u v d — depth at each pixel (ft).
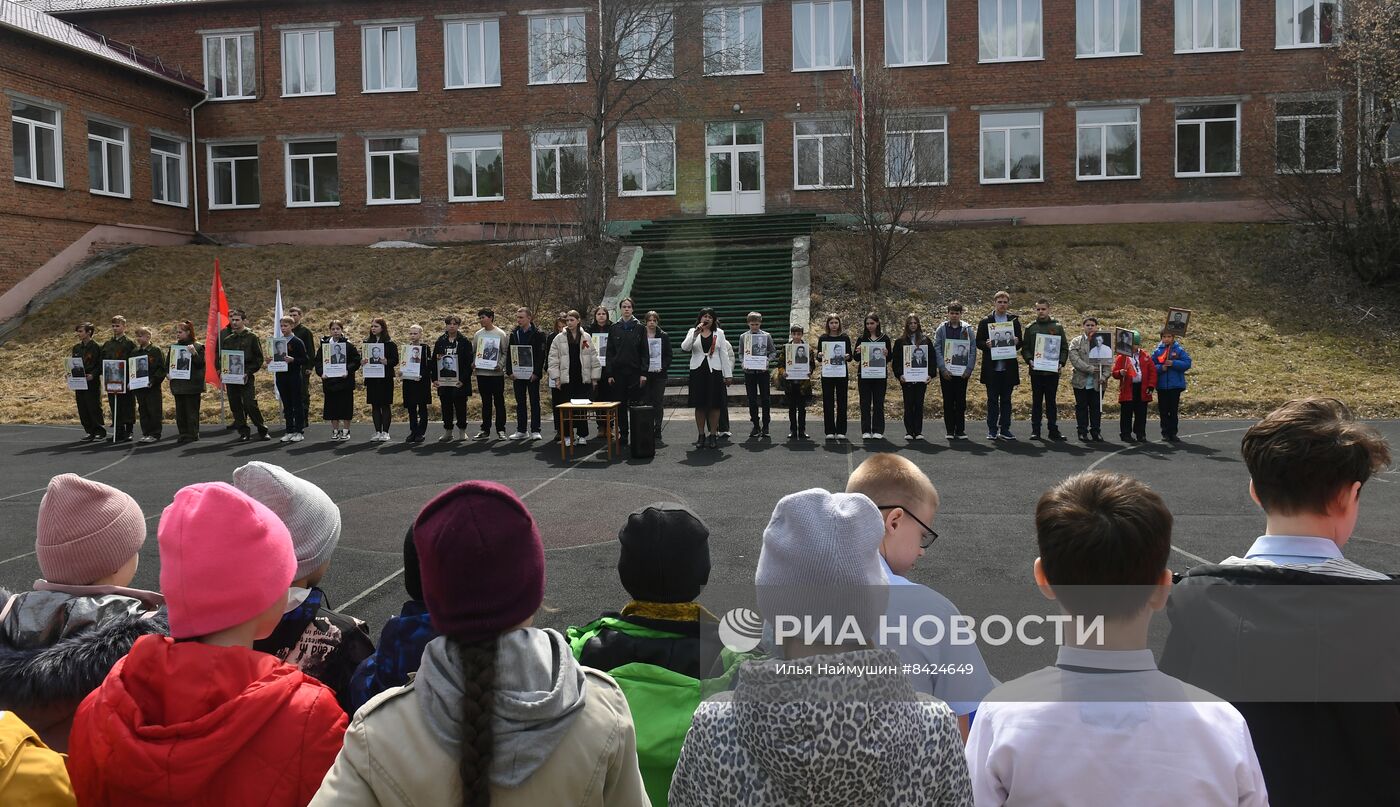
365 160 103.65
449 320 49.75
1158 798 5.89
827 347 47.60
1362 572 7.00
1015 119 94.84
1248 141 90.58
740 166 98.48
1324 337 66.80
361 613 21.50
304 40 104.22
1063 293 74.84
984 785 6.34
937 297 74.74
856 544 5.77
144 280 85.56
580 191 88.33
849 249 79.87
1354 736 6.67
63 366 71.36
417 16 102.17
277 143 104.58
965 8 94.84
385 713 5.78
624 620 8.56
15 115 84.74
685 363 68.23
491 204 101.76
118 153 96.43
